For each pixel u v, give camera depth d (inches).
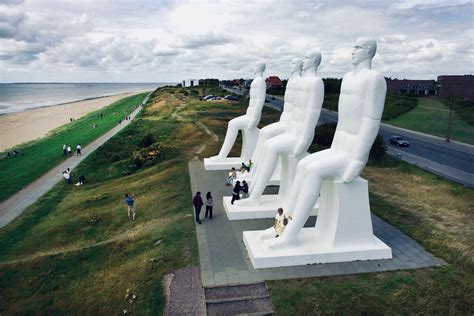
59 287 509.4
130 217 721.6
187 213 651.5
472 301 395.2
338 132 484.7
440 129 1877.5
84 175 1120.8
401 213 644.7
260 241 497.4
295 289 414.9
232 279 436.5
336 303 392.2
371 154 1064.2
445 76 3100.4
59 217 815.1
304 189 464.1
